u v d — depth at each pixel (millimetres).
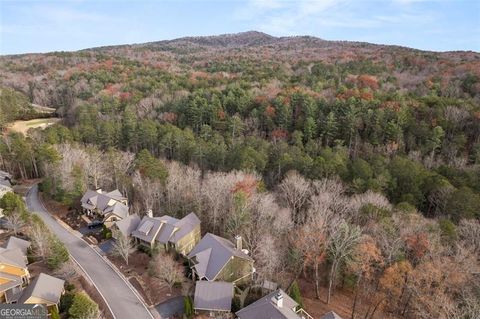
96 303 38688
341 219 48219
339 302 44125
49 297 37031
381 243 43000
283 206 60312
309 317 39562
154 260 46062
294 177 61094
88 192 64625
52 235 48219
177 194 63344
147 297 41375
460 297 36750
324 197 53562
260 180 65375
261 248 45531
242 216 51938
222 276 42344
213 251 44906
